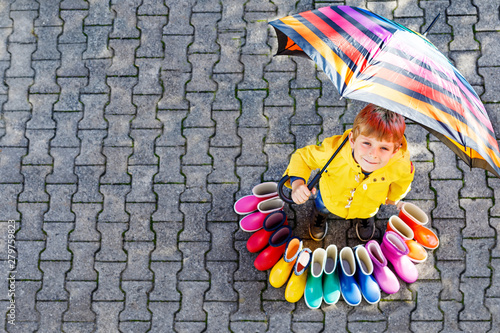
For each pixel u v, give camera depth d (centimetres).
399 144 230
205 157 353
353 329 322
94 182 352
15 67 370
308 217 341
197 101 360
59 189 352
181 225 343
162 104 361
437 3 366
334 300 311
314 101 356
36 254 344
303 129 353
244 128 355
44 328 333
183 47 369
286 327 324
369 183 252
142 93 363
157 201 347
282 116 355
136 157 354
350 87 208
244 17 372
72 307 335
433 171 343
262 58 364
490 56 356
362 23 229
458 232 334
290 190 349
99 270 339
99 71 368
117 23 374
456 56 358
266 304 328
